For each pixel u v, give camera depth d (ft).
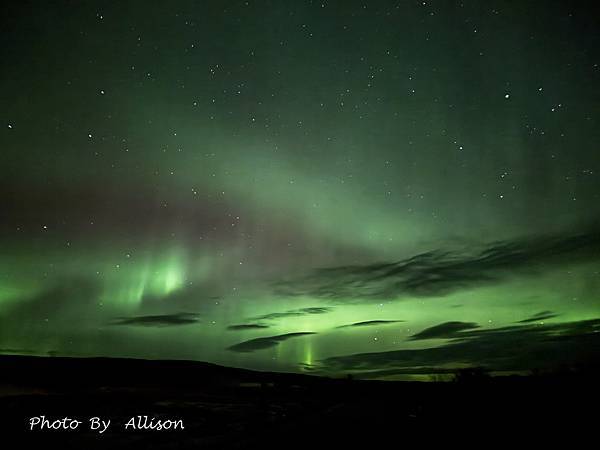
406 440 26.73
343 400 53.42
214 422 38.09
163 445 29.48
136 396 55.36
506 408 33.01
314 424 34.40
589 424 26.13
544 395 35.04
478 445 24.09
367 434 29.37
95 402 47.98
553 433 25.07
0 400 47.26
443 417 32.86
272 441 28.96
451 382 46.39
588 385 35.96
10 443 30.07
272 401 53.83
